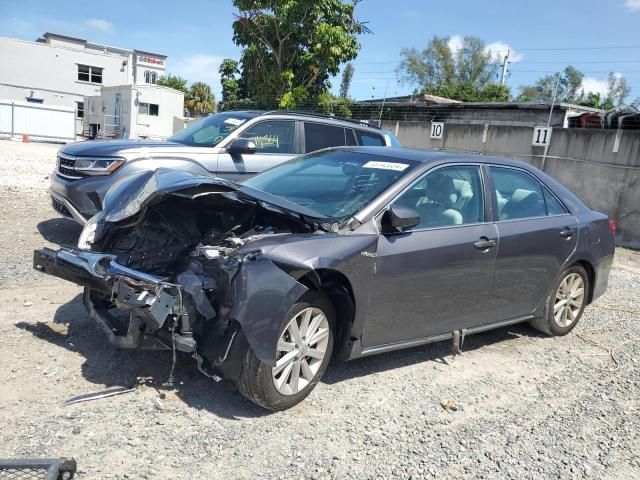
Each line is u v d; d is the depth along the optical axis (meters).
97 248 4.36
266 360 3.49
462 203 4.80
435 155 4.91
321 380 4.32
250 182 5.18
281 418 3.71
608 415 4.28
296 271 3.63
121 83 45.53
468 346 5.43
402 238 4.24
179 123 32.91
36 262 4.26
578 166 13.95
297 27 19.69
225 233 4.22
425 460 3.44
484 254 4.73
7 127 29.94
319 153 5.46
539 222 5.32
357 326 4.06
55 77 42.50
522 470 3.46
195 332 3.62
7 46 40.38
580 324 6.44
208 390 3.92
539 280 5.36
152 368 4.13
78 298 5.41
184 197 4.23
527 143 15.21
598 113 18.34
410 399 4.19
